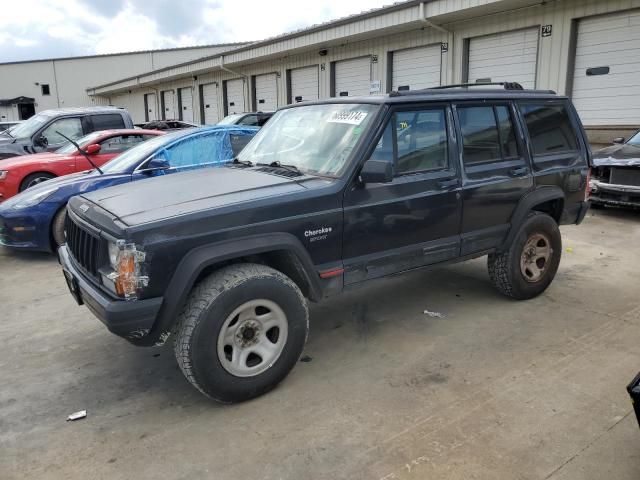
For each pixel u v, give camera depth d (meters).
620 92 11.14
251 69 22.59
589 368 3.67
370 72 16.78
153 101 33.84
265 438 2.97
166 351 4.15
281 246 3.26
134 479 2.67
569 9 11.50
